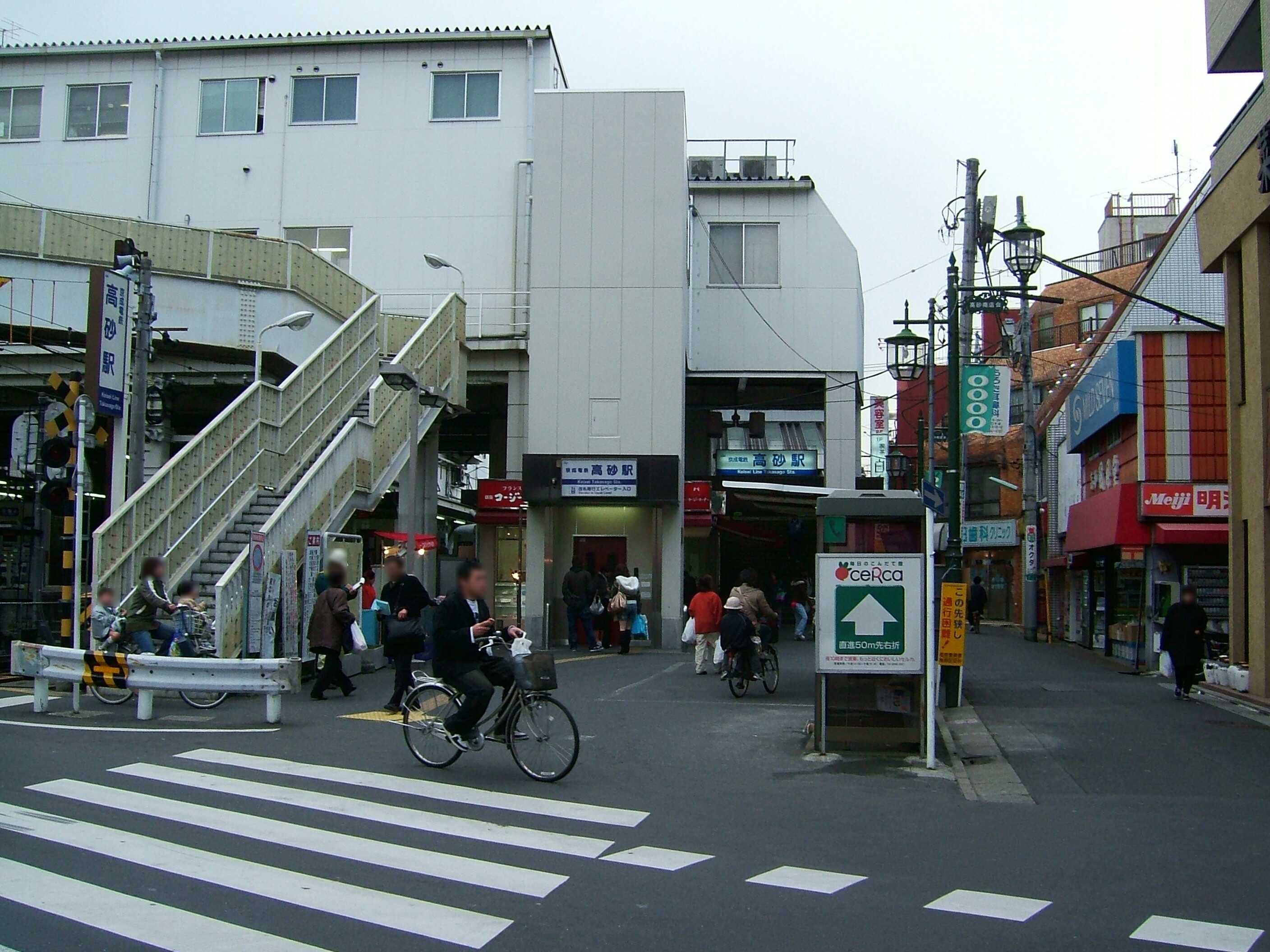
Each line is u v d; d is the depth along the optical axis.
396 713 13.84
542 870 6.96
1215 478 22.02
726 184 33.50
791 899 6.35
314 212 32.78
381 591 22.86
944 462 50.75
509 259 32.19
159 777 9.80
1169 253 28.56
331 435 22.50
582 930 5.74
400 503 24.47
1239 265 16.53
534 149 27.42
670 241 27.11
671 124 27.41
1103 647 27.59
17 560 24.47
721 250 33.44
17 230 22.41
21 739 11.72
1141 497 22.00
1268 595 15.17
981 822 8.62
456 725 10.12
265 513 18.80
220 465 18.06
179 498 16.91
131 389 19.84
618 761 11.16
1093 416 26.23
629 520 26.81
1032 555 33.84
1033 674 20.94
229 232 23.53
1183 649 16.03
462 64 32.91
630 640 24.39
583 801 9.22
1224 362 22.20
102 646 14.75
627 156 27.36
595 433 26.69
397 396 23.58
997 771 10.80
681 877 6.84
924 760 11.22
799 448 34.38
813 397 34.28
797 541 36.34
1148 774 10.61
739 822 8.55
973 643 33.38
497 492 28.84
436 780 9.96
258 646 16.23
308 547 17.89
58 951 5.29
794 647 26.73
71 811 8.34
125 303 17.72
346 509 20.59
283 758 10.89
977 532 49.06
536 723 10.02
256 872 6.77
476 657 10.19
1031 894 6.50
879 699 11.59
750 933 5.71
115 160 33.44
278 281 23.95
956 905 6.25
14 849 7.18
